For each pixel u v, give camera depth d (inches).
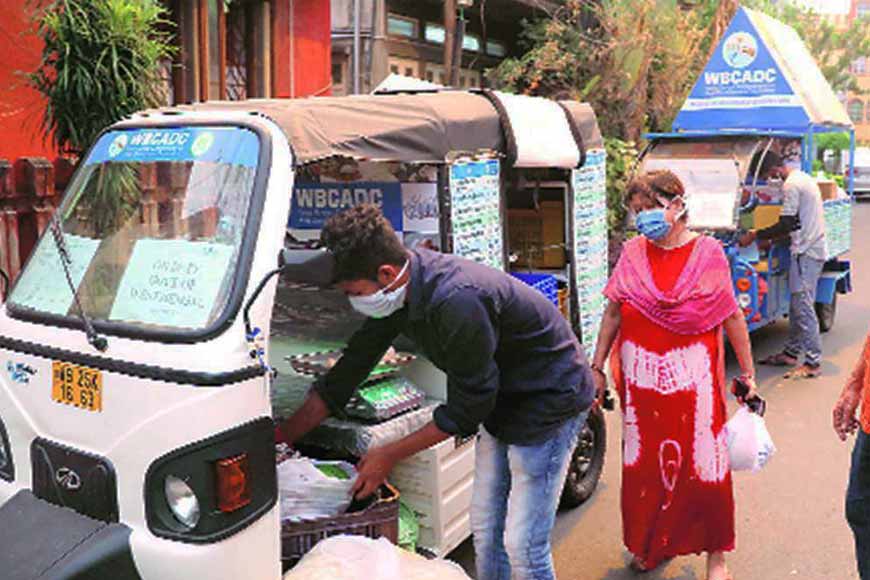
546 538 123.3
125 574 92.7
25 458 104.6
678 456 150.4
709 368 147.7
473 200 147.8
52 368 100.2
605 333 158.4
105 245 108.6
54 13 215.6
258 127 104.3
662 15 552.1
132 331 96.1
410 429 134.6
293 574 103.1
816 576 163.2
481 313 105.6
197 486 90.4
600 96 535.5
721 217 300.5
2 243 218.4
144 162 110.1
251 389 93.1
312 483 115.3
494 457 125.4
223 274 96.6
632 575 162.4
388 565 104.3
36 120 281.7
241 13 390.6
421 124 137.5
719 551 153.0
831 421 252.2
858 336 363.6
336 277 103.9
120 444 93.7
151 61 220.4
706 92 406.6
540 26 581.3
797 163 356.8
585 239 178.4
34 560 92.7
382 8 506.9
